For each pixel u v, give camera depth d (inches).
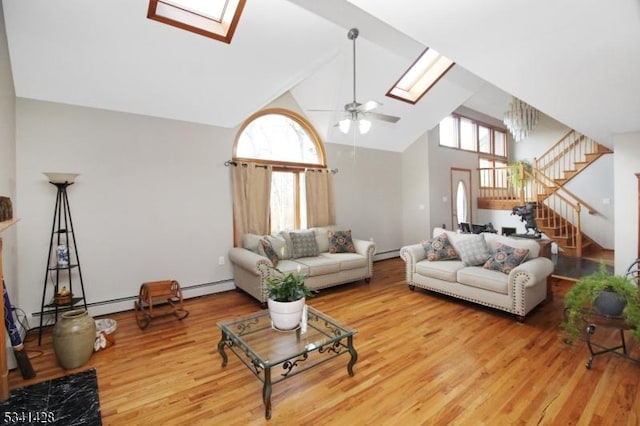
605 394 82.3
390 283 191.3
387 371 95.0
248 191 179.5
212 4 119.2
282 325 94.3
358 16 129.3
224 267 175.9
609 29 92.9
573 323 101.3
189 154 163.2
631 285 93.6
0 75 98.1
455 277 150.8
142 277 150.8
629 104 132.3
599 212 287.3
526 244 146.6
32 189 126.4
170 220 157.9
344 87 184.5
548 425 71.8
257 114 188.9
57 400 81.6
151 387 88.5
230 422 74.5
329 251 193.9
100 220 140.3
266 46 132.3
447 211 285.0
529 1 85.8
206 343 115.0
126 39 113.6
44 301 128.6
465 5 88.5
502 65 118.2
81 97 132.6
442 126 289.3
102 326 120.0
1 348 79.7
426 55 188.1
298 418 75.5
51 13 99.9
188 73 134.6
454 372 94.0
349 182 235.9
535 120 259.0
